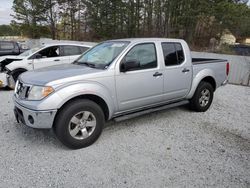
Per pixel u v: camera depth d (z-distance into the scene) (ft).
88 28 124.98
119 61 13.52
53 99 11.35
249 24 89.51
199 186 9.66
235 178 10.25
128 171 10.58
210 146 13.08
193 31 89.30
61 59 28.91
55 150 12.32
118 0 108.17
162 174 10.41
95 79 12.55
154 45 15.26
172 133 14.69
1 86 25.40
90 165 11.00
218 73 19.61
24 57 28.22
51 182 9.75
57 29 134.82
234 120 17.34
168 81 15.85
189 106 18.99
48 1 128.36
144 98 14.80
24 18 130.52
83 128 12.49
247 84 33.88
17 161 11.19
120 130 14.97
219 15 85.46
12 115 17.24
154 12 98.12
